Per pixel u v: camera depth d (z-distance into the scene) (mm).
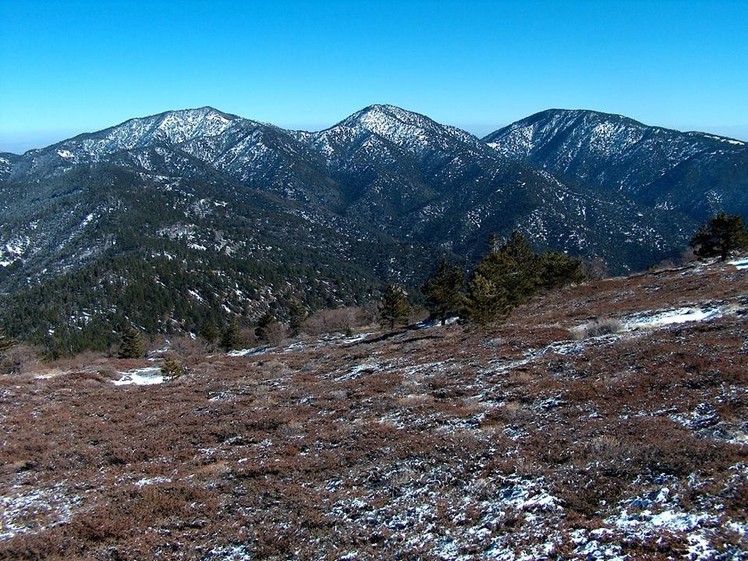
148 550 12320
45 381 36594
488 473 13508
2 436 22938
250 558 11594
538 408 18609
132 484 16859
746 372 16922
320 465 16406
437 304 61688
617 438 13734
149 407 27906
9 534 14180
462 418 18859
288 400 26750
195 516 14016
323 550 11367
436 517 11844
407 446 16562
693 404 15172
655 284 54062
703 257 68500
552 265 69875
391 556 10625
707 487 10203
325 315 112938
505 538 10336
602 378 20391
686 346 21859
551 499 11484
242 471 16625
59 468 19422
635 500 10586
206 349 94188
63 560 12180
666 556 8531
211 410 25828
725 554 8266
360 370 32938
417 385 25406
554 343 30188
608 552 9023
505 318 44344
